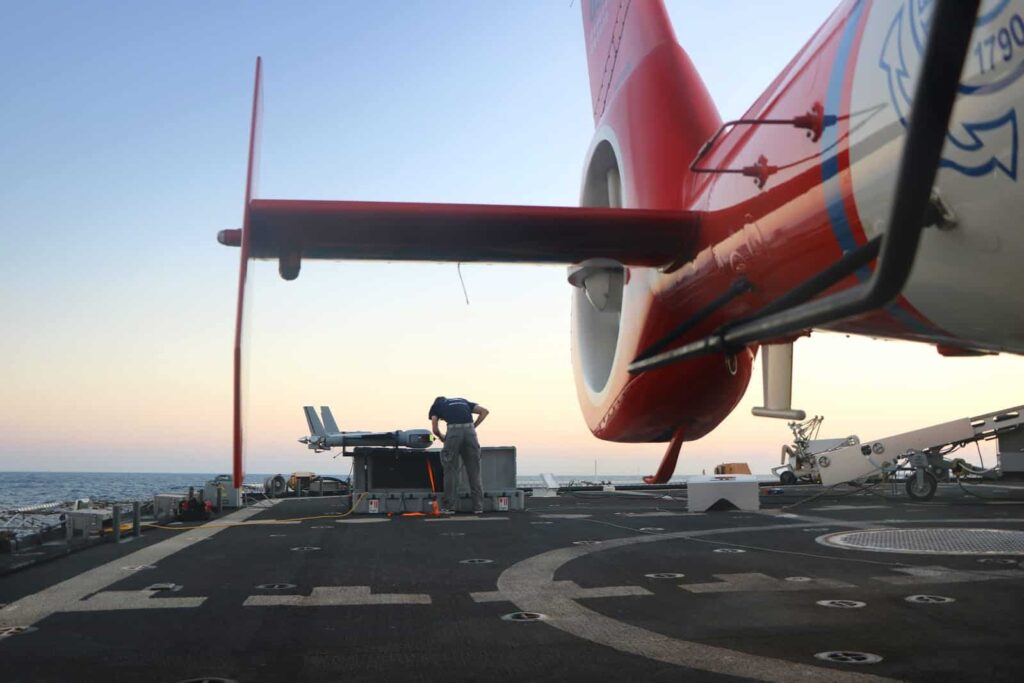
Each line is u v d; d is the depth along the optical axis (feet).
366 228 17.53
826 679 11.79
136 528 30.91
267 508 48.47
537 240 18.13
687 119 24.07
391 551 26.35
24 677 12.14
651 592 18.95
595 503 53.36
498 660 13.08
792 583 19.93
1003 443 72.59
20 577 21.15
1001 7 9.47
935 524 34.27
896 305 13.39
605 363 34.32
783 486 71.82
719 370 25.62
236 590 19.25
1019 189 9.69
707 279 17.70
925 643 13.79
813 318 8.36
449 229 17.67
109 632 15.01
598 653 13.46
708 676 12.04
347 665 12.83
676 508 47.47
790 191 13.83
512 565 23.25
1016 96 9.37
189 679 12.07
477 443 44.01
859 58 12.27
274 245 17.66
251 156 12.82
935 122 6.78
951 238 11.09
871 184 11.87
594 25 35.88
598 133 31.68
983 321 12.42
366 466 45.14
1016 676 11.76
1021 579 20.07
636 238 17.78
